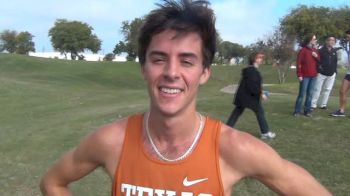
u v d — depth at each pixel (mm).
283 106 11539
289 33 44156
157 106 1799
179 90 1785
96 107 15398
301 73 9930
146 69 1827
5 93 19719
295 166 1899
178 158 1828
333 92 25062
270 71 50125
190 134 1841
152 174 1848
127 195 1888
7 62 44812
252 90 8172
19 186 6566
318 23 47375
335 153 7195
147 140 1887
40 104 17156
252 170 1844
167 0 1805
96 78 39188
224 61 74938
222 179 1834
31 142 9422
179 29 1763
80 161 2078
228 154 1833
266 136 8219
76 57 80812
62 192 2207
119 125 1972
